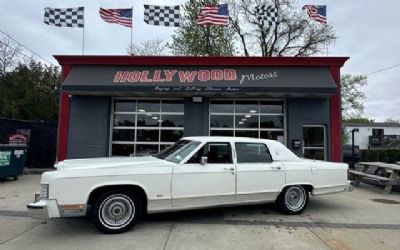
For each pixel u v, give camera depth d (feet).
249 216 23.43
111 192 19.15
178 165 20.89
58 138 42.57
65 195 18.15
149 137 44.04
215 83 39.99
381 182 35.24
